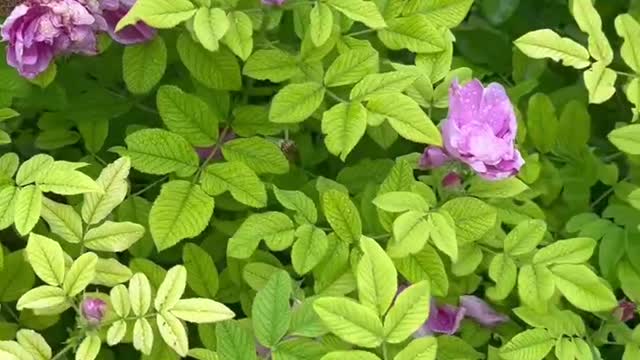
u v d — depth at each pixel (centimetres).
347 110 76
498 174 77
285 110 79
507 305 84
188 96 83
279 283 72
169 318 71
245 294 83
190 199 78
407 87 80
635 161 90
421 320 69
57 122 92
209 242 88
